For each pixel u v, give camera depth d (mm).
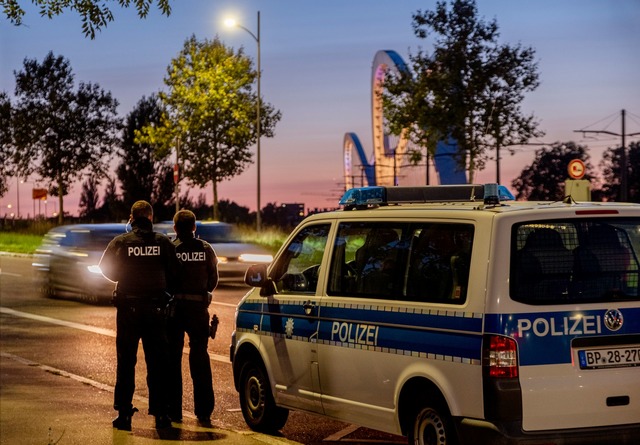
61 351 15344
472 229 7008
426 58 41656
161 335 9281
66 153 68062
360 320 7848
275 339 8945
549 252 6844
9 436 8836
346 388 8016
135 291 9195
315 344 8352
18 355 14898
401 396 7395
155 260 9234
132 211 9328
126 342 9234
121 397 9234
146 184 63469
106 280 22562
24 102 68500
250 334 9328
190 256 9672
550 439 6648
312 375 8438
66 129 68000
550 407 6668
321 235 8648
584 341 6773
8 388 11617
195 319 9688
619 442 6789
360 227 8133
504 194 8328
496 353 6645
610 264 6945
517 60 41250
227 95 52625
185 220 9711
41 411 10102
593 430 6738
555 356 6711
